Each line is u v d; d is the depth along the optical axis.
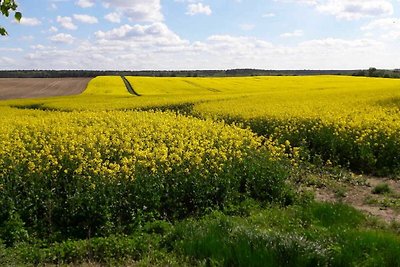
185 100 33.53
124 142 12.60
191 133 14.06
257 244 6.72
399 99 25.97
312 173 13.26
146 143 12.76
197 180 9.28
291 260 6.36
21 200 8.41
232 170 10.07
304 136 16.61
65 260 6.88
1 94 59.44
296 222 8.37
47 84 76.25
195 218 8.72
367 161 13.72
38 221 8.15
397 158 13.49
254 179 10.23
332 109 21.86
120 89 54.38
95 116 19.72
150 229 7.93
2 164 9.83
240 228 7.25
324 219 8.45
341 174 13.00
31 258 6.83
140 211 8.27
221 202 9.48
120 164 10.55
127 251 7.09
